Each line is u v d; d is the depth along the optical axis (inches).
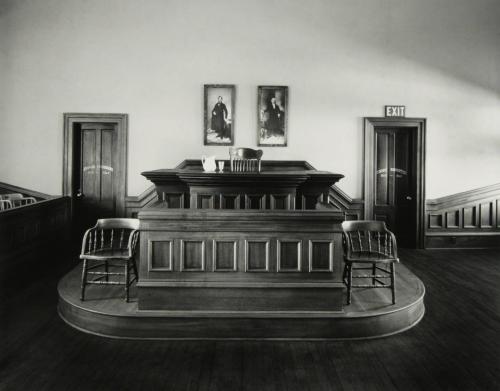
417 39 279.7
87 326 145.8
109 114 272.7
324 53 277.4
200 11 273.4
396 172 290.4
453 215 287.0
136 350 132.0
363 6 277.4
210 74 274.5
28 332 144.4
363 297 161.2
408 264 243.4
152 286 140.9
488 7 281.0
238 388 110.7
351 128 280.1
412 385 112.6
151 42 272.5
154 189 273.9
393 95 280.2
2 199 245.1
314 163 279.6
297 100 277.6
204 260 141.6
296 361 126.0
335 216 141.0
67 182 275.3
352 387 111.6
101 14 271.1
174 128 275.0
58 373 117.2
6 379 113.7
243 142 276.8
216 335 140.7
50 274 215.8
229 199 203.8
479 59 282.0
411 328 151.2
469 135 284.2
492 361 126.3
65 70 271.7
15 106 272.1
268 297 142.0
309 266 142.4
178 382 113.4
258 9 274.8
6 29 269.4
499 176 287.0
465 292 192.2
